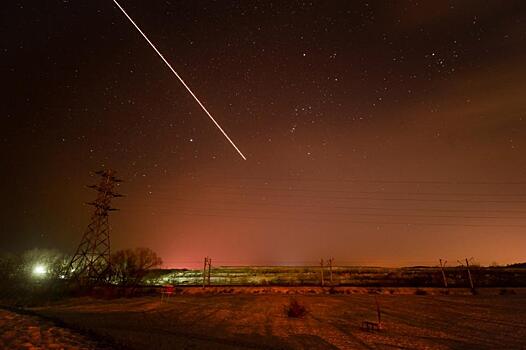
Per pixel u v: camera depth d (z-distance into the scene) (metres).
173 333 19.27
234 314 29.23
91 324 20.33
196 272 93.81
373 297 43.97
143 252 57.78
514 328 22.23
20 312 19.20
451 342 18.25
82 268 50.38
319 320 26.00
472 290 48.69
